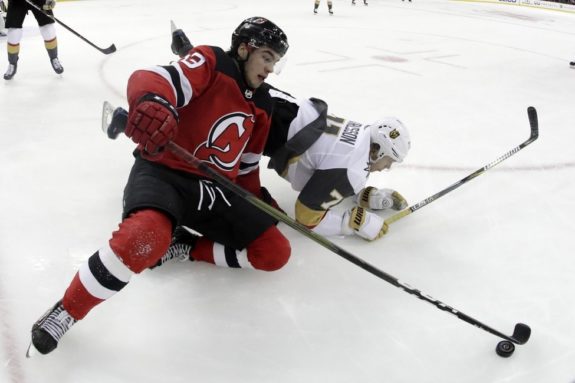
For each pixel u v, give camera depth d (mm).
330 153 1839
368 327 1565
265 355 1430
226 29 8000
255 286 1726
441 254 1995
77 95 3984
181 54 2510
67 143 2930
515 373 1404
